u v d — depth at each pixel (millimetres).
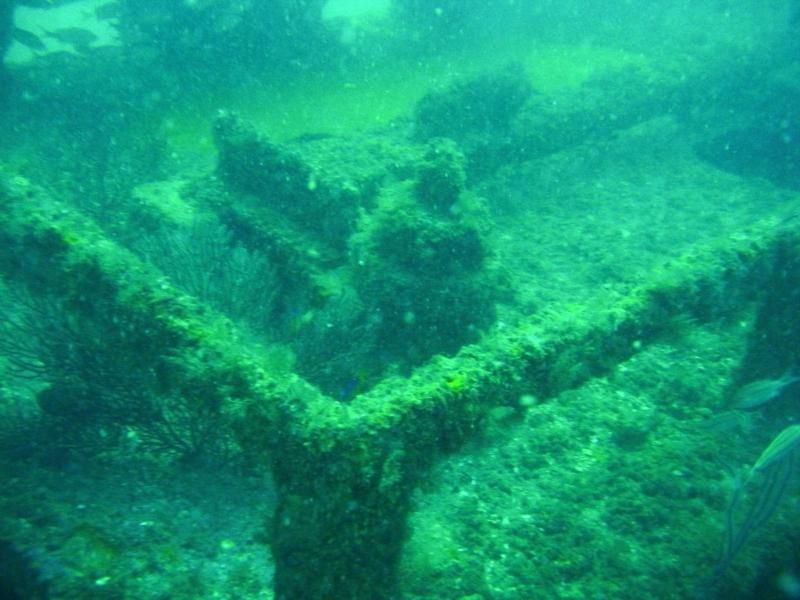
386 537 3133
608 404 5855
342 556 3010
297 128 11570
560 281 8227
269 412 3201
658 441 5352
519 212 10273
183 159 10672
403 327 5805
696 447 5254
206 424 4691
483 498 4793
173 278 5770
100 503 4105
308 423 3102
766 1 16875
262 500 4574
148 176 9727
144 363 3977
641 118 11453
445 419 3357
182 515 4238
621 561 4172
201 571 3768
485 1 17641
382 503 3049
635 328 4410
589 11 19375
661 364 6383
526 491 4875
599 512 4641
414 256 5715
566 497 4793
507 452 5285
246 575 3814
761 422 5816
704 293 4727
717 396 5922
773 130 12734
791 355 5766
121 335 4059
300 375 5367
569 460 5195
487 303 5793
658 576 4051
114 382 4871
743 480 4863
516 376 3754
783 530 4262
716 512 4543
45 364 5000
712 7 18094
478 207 6160
